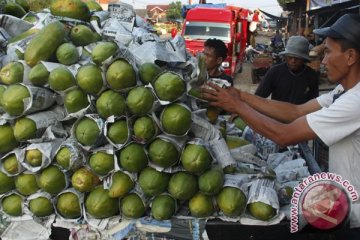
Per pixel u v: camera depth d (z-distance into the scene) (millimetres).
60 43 2398
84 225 2260
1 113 2391
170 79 2135
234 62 17031
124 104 2195
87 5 2961
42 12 3006
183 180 2141
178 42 2512
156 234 2199
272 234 2197
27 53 2330
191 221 2174
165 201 2168
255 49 26062
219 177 2148
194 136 2340
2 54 2699
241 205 2131
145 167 2193
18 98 2215
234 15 17234
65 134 2377
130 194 2213
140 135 2139
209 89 2396
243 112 2342
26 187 2279
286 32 31594
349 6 9227
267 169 2406
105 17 2885
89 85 2180
